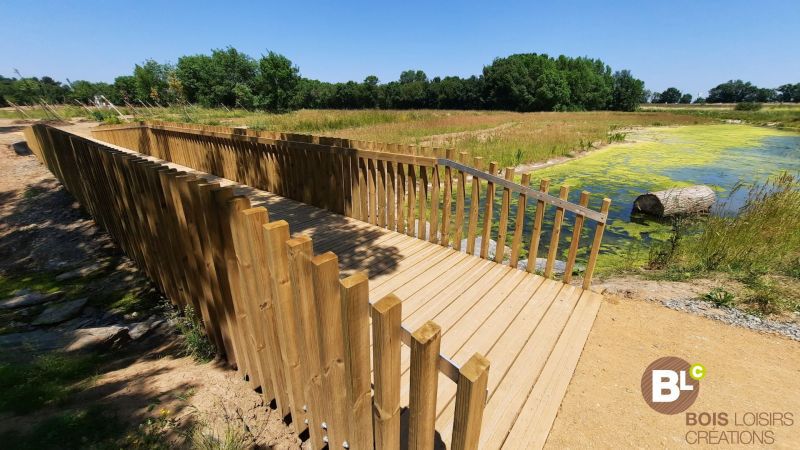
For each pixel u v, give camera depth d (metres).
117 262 3.99
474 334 2.22
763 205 4.27
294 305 1.18
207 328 2.11
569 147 12.33
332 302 1.02
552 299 2.61
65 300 3.34
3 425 1.46
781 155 12.77
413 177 3.49
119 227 3.68
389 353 0.93
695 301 2.64
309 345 1.20
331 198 4.36
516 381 1.88
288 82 39.66
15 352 2.19
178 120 21.52
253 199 4.96
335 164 4.12
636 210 6.46
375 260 3.18
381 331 0.89
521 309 2.49
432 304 2.52
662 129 23.80
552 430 1.61
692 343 2.18
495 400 1.76
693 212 6.02
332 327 1.06
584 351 2.12
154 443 1.37
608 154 12.43
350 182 4.07
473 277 2.90
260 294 1.32
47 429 1.42
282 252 1.15
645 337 2.24
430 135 15.57
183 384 1.81
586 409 1.72
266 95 39.16
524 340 2.18
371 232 3.80
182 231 1.89
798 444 1.54
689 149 14.03
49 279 3.75
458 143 12.29
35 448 1.33
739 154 13.02
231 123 20.28
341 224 4.02
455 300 2.58
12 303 3.24
